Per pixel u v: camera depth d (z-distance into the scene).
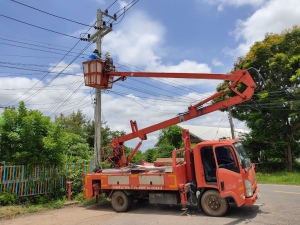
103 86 10.86
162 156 28.75
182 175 9.13
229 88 9.31
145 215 9.08
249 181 8.23
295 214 8.27
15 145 11.48
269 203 10.05
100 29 14.12
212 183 8.46
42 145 11.72
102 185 10.46
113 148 11.91
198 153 8.77
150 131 11.08
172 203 9.15
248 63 23.30
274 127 22.09
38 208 10.25
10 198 10.41
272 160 24.27
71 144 17.31
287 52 22.02
